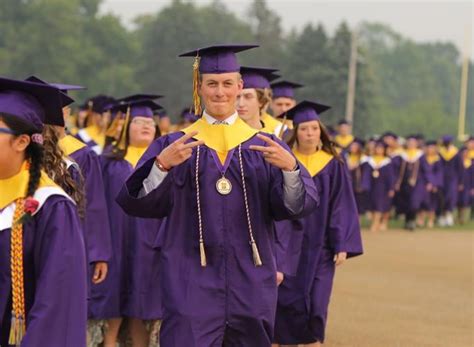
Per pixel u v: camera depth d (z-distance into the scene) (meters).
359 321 17.81
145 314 13.91
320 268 13.72
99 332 14.16
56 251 6.91
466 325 17.77
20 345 6.82
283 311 13.73
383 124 158.62
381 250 29.88
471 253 30.00
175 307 8.75
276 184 8.83
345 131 38.75
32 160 7.12
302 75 123.25
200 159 8.88
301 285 13.63
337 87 122.31
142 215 8.85
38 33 126.06
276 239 11.73
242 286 8.81
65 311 6.88
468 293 21.58
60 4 128.12
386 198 37.34
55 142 8.08
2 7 128.12
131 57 141.50
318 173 13.74
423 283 22.92
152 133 14.41
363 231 36.97
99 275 12.76
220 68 9.02
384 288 21.94
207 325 8.72
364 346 15.64
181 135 9.06
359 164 37.19
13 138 6.95
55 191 7.07
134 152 14.40
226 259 8.80
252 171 8.87
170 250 8.87
